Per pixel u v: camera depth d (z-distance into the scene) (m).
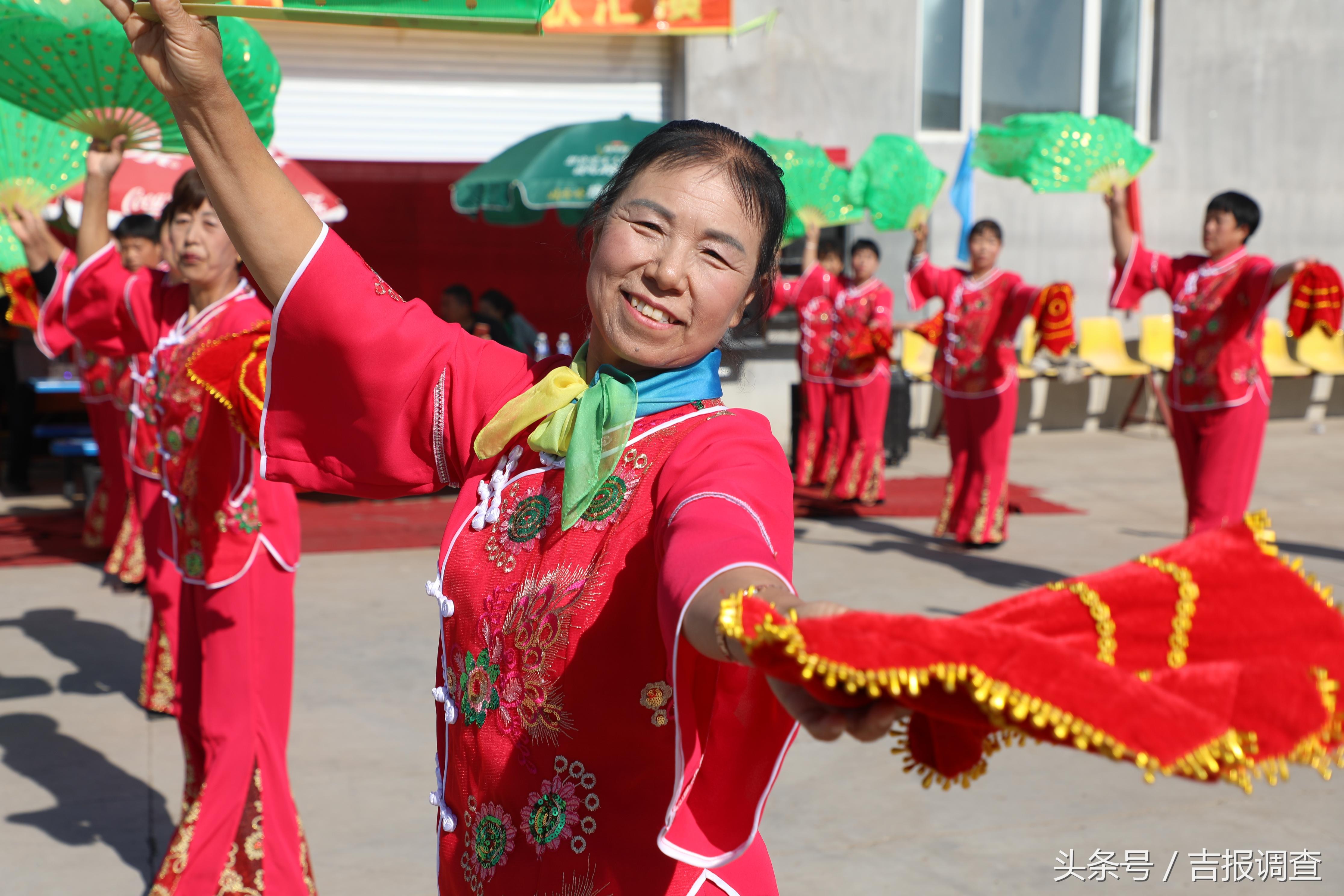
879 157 7.28
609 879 1.19
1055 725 0.73
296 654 4.85
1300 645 0.85
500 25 1.26
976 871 3.07
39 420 9.84
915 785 3.66
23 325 3.68
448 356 1.42
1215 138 11.42
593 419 1.25
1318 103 11.61
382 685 4.50
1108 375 11.17
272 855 2.67
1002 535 6.79
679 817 1.09
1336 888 2.98
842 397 8.09
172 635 4.09
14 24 2.21
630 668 1.18
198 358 2.19
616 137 7.70
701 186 1.24
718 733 1.10
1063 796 3.58
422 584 6.02
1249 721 0.78
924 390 11.19
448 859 1.33
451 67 9.40
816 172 7.59
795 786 3.65
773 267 1.36
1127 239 5.77
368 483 1.47
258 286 1.41
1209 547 0.88
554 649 1.21
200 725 2.74
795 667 0.80
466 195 8.23
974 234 6.68
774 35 9.88
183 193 2.73
